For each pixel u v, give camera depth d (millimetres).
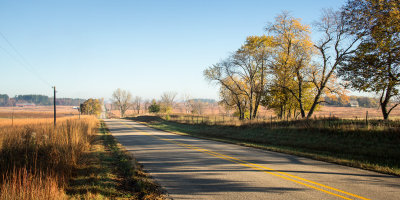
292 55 29891
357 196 5707
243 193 6020
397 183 6852
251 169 8781
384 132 13266
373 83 16719
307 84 32562
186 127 36938
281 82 31438
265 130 22234
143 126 45344
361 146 12828
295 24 29516
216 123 32844
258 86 36188
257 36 34656
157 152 13180
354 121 17562
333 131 16109
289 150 13484
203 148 14867
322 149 13984
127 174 8055
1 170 7535
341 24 23094
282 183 6895
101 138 21016
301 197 5664
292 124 21391
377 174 7980
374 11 15602
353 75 17594
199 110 92250
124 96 122875
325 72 27578
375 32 15664
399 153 10672
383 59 15820
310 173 8125
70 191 6219
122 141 19375
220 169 8812
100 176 7641
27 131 14688
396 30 14883
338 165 9516
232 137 22641
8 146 9914
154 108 86375
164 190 6344
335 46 25219
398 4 14484
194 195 5918
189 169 8859
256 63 36062
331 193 5953
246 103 44844
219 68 37406
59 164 8086
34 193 5238
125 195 5996
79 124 21031
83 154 11023
